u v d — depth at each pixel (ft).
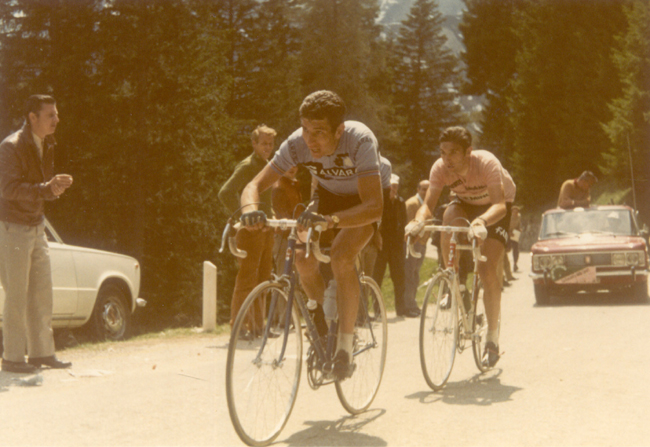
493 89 199.93
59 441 13.98
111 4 77.82
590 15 144.36
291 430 14.97
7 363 21.01
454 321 19.62
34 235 21.40
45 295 21.84
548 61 152.76
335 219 14.28
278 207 27.73
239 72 130.11
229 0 131.85
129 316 35.22
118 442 13.92
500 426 15.28
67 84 76.84
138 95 77.51
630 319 33.53
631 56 112.16
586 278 41.75
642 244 42.04
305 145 15.51
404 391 18.71
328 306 15.29
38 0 76.89
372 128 156.04
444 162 20.17
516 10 192.44
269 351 13.97
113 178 76.38
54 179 20.67
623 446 13.88
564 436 14.52
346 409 16.03
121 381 19.65
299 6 154.10
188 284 80.33
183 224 80.28
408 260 37.37
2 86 77.66
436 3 250.78
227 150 87.71
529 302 44.55
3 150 20.75
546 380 19.81
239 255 14.92
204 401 17.25
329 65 151.02
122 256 34.99
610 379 19.84
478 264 20.62
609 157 115.14
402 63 247.50
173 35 79.20
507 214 21.07
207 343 28.96
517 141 158.81
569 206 48.21
